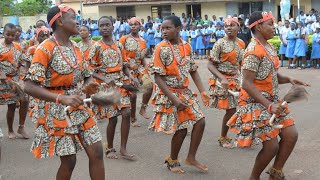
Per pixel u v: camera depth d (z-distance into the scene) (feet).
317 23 61.26
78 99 12.22
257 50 14.58
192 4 90.17
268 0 86.07
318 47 49.01
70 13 13.09
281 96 33.60
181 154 20.57
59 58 12.85
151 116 28.99
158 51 16.75
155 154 20.81
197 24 73.41
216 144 22.11
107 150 20.38
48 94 12.37
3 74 22.85
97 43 20.20
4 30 23.85
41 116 13.05
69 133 12.86
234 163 19.12
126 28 79.36
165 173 18.10
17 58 24.29
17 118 30.14
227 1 87.66
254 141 14.92
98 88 13.69
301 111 28.43
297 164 18.62
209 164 19.07
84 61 13.83
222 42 20.65
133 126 26.35
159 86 16.78
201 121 17.34
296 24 52.49
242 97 15.38
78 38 65.46
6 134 25.64
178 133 17.51
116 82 19.85
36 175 18.45
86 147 13.20
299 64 52.16
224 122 21.33
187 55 17.26
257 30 14.97
